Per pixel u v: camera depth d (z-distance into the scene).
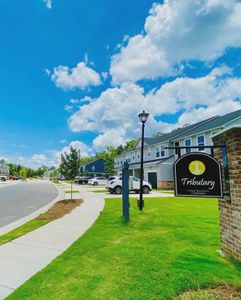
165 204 13.89
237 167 4.42
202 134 26.09
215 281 3.78
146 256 5.02
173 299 3.32
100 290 3.63
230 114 26.70
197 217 9.53
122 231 7.38
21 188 33.56
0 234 7.48
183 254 5.09
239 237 4.40
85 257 5.10
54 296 3.49
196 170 4.95
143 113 12.02
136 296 3.42
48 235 7.14
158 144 33.84
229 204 4.79
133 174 38.97
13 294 3.58
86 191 26.62
